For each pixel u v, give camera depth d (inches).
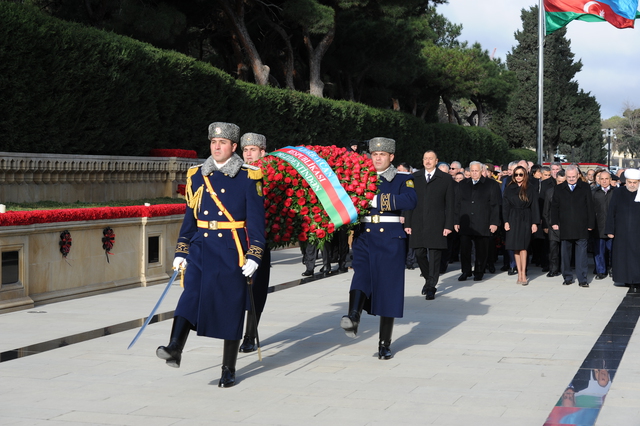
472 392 237.8
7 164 496.4
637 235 485.7
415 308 413.4
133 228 498.9
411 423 203.9
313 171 282.5
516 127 2842.0
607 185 560.7
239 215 245.0
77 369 268.4
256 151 332.8
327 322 366.6
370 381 252.1
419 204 448.5
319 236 282.7
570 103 2832.2
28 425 201.8
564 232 511.5
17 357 287.3
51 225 423.5
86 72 570.9
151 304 422.0
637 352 299.1
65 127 564.1
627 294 471.2
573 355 293.7
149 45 671.8
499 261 703.7
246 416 210.5
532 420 207.0
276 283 517.7
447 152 1595.7
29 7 540.4
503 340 323.6
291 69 1175.6
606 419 208.4
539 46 1039.6
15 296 399.2
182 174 690.2
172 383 249.1
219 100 763.4
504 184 635.5
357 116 1072.8
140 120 649.0
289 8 1016.2
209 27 1237.7
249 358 288.7
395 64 1432.1
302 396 232.8
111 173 602.5
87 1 985.5
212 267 241.4
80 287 452.1
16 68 510.6
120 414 212.5
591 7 1019.3
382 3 1182.3
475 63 1945.1
